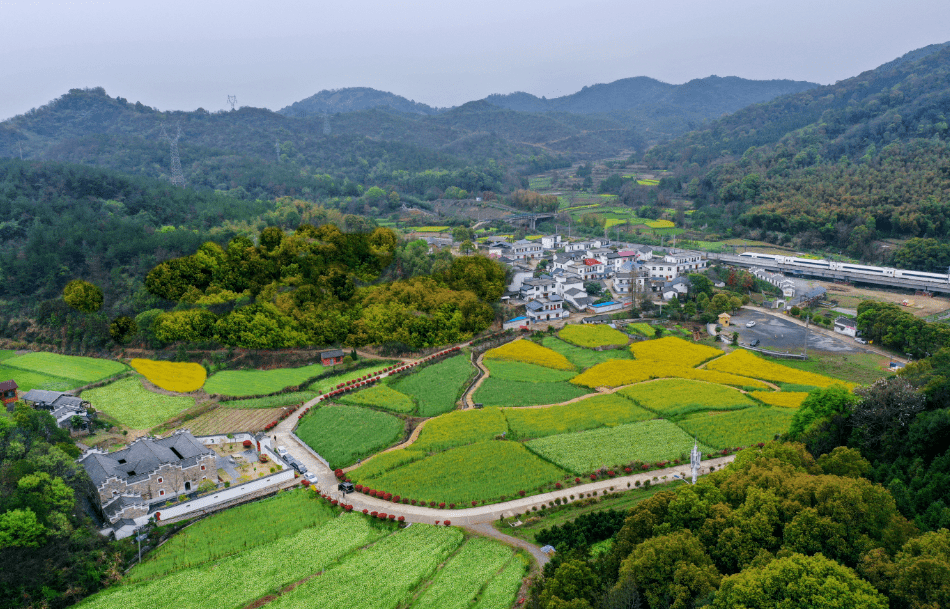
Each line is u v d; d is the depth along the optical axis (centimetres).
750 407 11456
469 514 8250
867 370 14162
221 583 6969
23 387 13288
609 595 5662
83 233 19712
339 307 16275
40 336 16238
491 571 6956
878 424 7938
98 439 10906
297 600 6606
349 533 7888
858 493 5841
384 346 15225
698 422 10750
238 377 13900
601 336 16388
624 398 12094
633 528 6688
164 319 15300
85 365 14625
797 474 6706
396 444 10456
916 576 4812
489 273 18825
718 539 6047
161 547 7769
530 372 13888
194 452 9225
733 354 14900
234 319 15025
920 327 14888
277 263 18200
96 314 16312
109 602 6706
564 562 6175
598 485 8869
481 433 10500
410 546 7544
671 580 5688
